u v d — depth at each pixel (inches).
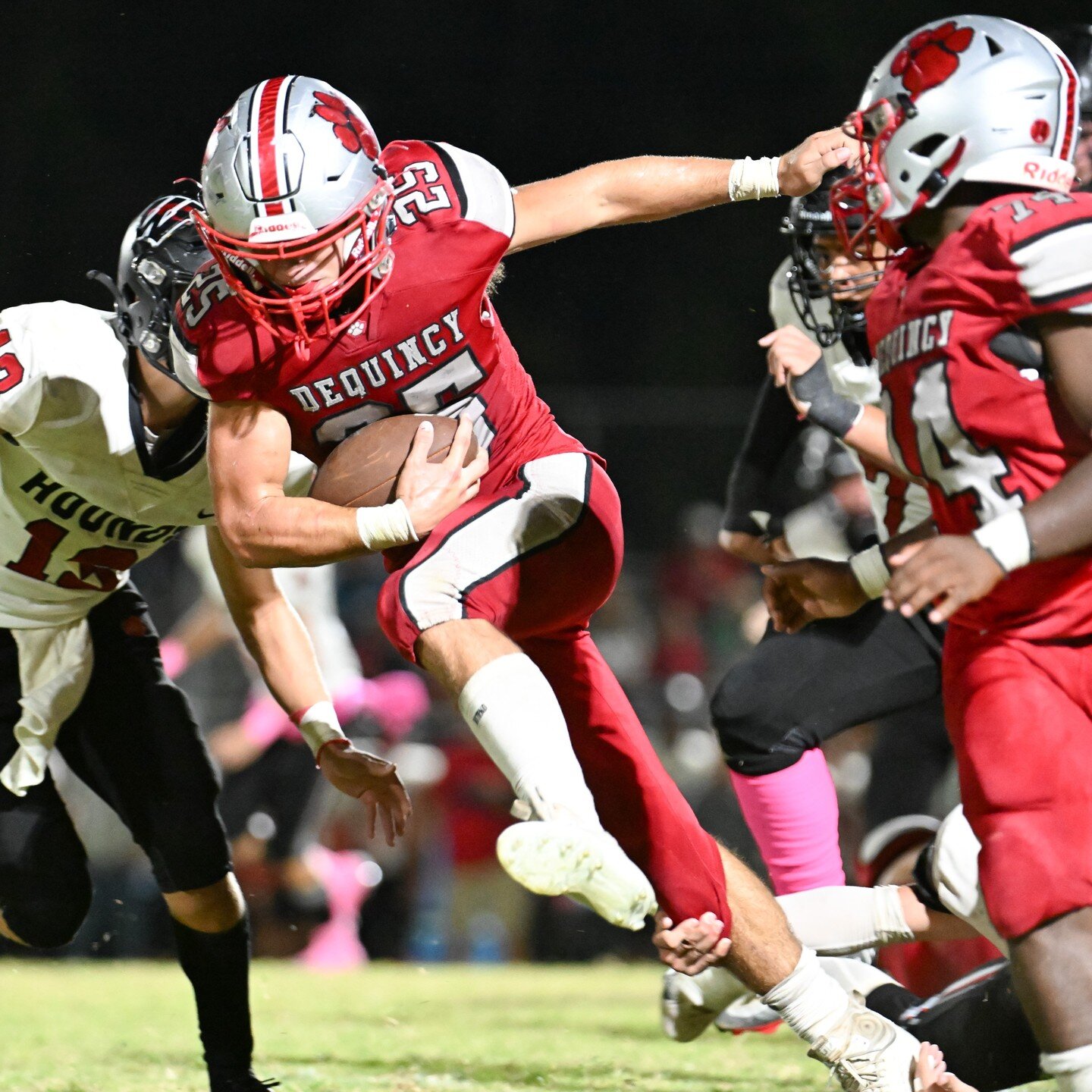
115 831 1130.0
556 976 967.6
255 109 400.2
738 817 1183.6
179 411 481.4
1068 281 350.6
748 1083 550.9
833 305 523.8
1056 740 366.6
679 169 450.6
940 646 566.3
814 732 568.4
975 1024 441.1
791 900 502.9
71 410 476.4
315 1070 577.9
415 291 416.2
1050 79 373.1
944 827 455.8
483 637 414.6
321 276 404.8
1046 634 372.5
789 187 446.3
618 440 1534.2
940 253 370.3
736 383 2175.2
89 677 517.0
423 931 1122.0
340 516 404.2
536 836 370.9
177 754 511.8
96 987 885.8
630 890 382.6
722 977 546.0
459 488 406.6
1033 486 366.3
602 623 1333.7
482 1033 689.0
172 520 505.4
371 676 1206.3
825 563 478.6
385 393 422.3
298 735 1021.2
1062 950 360.5
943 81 372.2
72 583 509.7
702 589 1368.1
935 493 383.2
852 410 496.7
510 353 453.7
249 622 523.5
